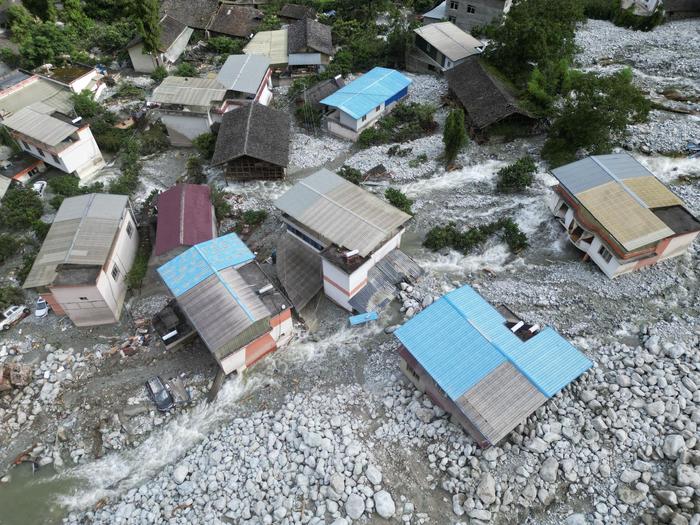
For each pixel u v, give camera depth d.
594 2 69.56
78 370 32.34
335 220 34.69
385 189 44.78
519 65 53.03
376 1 72.12
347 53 61.75
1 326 34.59
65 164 45.97
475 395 25.81
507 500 24.89
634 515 24.03
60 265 32.81
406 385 30.23
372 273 35.59
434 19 69.38
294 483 26.42
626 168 37.22
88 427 29.67
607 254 34.81
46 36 62.19
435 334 28.33
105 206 37.34
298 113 53.84
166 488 26.73
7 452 28.94
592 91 41.88
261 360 32.56
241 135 45.75
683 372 29.05
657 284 34.69
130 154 49.41
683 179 42.03
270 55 62.38
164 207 39.06
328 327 34.31
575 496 25.12
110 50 67.69
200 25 70.94
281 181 46.62
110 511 26.20
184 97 48.94
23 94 53.91
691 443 25.67
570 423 27.34
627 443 26.41
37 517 26.39
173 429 29.39
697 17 67.44
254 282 31.97
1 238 39.69
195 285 30.97
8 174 46.19
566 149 44.69
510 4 62.72
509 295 35.19
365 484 25.97
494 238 39.59
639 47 61.19
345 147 50.59
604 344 31.66
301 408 29.55
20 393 31.39
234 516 25.38
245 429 28.73
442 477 26.30
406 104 55.00
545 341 28.12
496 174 45.28
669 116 48.84
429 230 40.75
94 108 53.97
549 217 40.62
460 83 52.81
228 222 42.38
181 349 33.25
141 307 35.91
